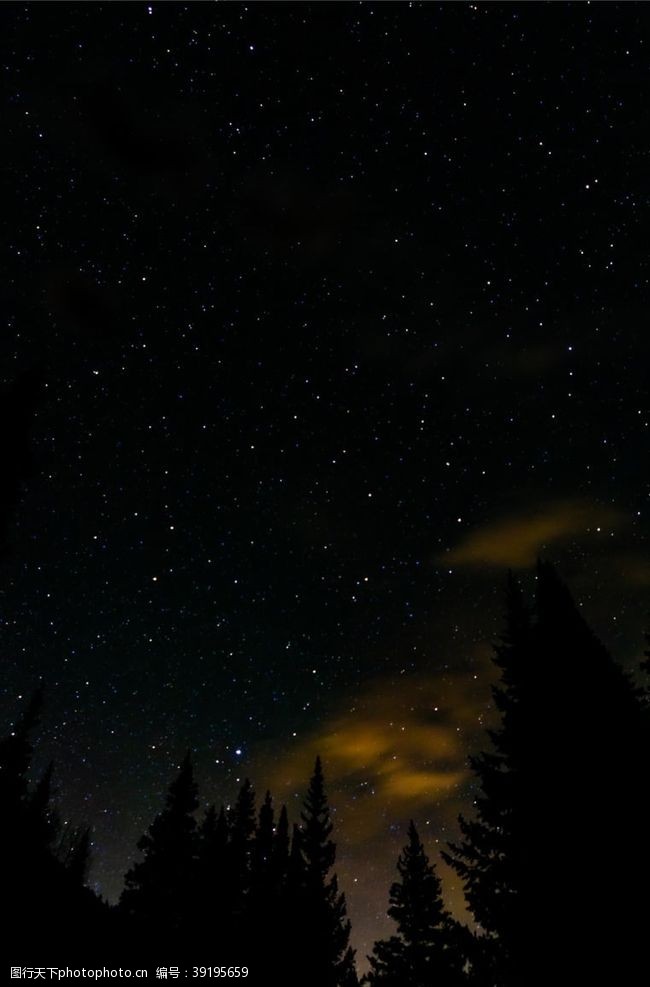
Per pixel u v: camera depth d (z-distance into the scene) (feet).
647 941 33.06
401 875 72.43
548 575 46.32
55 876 62.85
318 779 99.66
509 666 45.52
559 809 38.09
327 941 83.41
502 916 38.78
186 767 81.82
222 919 75.10
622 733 38.34
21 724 77.41
